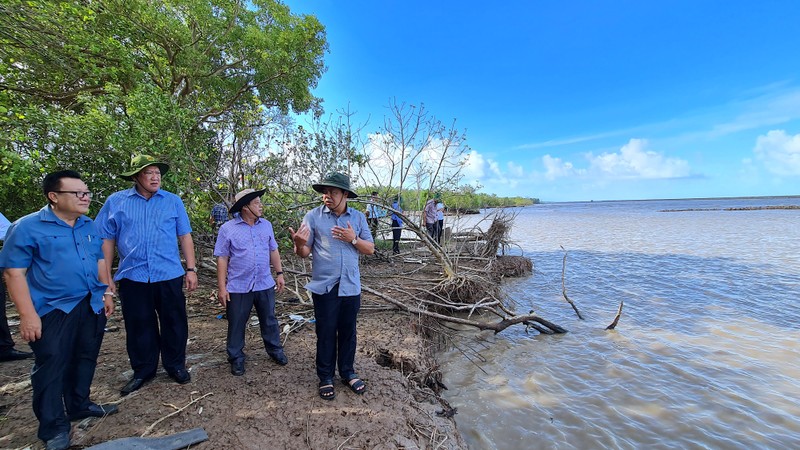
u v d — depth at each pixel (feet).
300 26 37.35
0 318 12.34
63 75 27.25
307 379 11.76
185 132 20.84
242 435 8.99
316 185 10.65
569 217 143.95
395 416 10.41
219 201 23.44
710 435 12.16
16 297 7.68
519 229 91.15
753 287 30.09
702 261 41.65
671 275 35.12
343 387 11.46
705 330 21.22
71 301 8.50
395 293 23.12
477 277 25.17
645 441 11.94
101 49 25.81
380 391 11.55
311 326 16.72
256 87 39.09
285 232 23.41
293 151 26.55
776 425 12.60
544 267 40.83
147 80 29.91
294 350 14.02
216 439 8.80
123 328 15.93
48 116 18.34
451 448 10.30
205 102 31.55
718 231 75.20
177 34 29.94
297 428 9.39
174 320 10.87
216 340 14.73
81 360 9.11
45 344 8.14
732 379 15.66
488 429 12.51
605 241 62.44
